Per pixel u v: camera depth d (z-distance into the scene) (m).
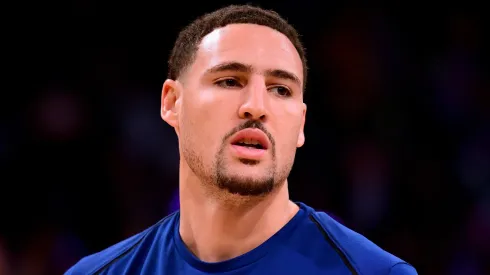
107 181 13.34
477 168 13.79
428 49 15.59
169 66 5.91
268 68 5.09
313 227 5.43
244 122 4.99
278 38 5.31
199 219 5.39
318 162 13.87
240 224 5.26
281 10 15.60
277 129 5.08
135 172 13.55
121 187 13.30
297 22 15.62
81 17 15.31
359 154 13.90
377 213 13.17
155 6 15.61
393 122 14.37
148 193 13.52
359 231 13.13
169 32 15.58
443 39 15.66
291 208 5.58
